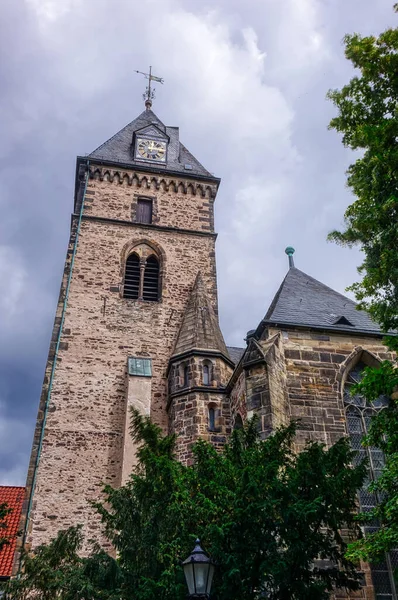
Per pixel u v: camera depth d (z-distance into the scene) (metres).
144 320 32.75
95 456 27.61
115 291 33.50
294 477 15.25
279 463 15.67
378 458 22.89
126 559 15.27
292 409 22.62
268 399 21.20
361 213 16.22
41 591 16.89
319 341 24.66
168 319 33.12
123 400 29.59
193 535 13.88
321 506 14.66
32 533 25.02
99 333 31.59
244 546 13.85
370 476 22.41
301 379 23.45
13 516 31.19
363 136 16.23
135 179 38.81
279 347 23.66
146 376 29.69
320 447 16.06
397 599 19.66
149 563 14.66
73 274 33.53
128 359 30.78
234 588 13.50
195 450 16.72
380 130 16.06
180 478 15.21
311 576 15.25
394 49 17.08
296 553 14.26
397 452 14.68
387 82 17.28
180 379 28.00
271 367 22.28
